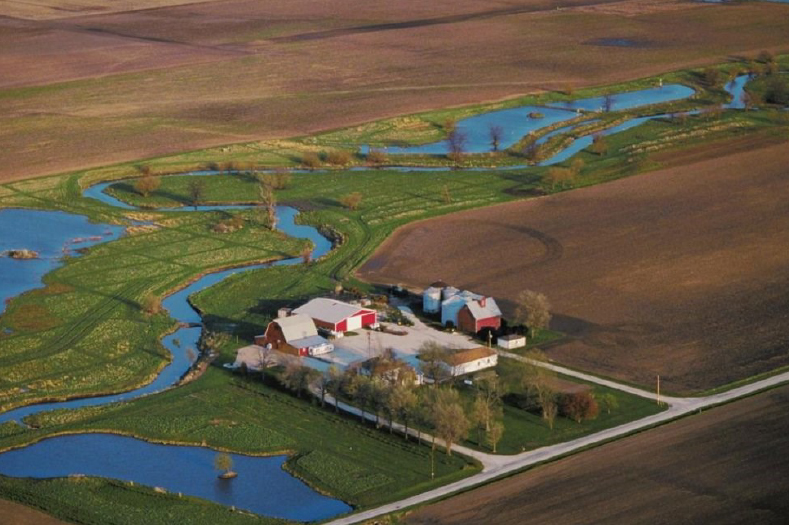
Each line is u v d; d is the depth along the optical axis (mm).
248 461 182750
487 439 186250
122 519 165000
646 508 165250
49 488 173250
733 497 167875
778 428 187375
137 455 184750
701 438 184875
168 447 187250
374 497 170250
